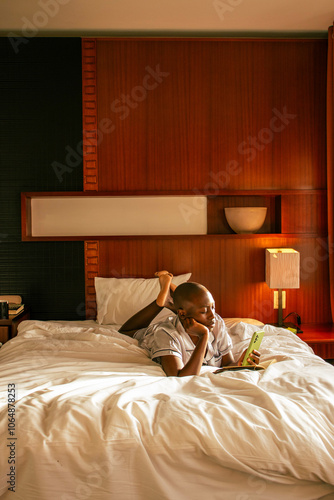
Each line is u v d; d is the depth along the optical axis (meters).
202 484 1.24
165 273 2.29
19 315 2.96
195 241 3.22
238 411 1.33
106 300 2.99
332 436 1.27
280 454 1.23
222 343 2.04
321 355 2.96
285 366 1.74
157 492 1.20
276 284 3.03
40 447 1.20
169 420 1.29
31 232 3.24
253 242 3.24
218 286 3.24
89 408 1.32
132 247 3.21
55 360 2.01
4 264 3.21
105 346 2.07
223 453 1.22
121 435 1.23
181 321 1.92
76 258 3.21
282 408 1.33
